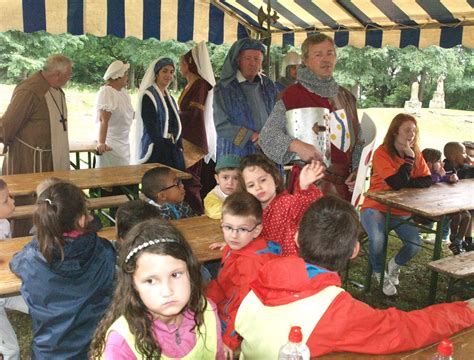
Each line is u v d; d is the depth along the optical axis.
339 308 1.45
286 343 1.39
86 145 6.19
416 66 16.09
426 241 5.02
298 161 2.71
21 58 13.71
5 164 4.76
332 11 5.13
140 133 5.12
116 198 4.64
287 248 2.15
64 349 2.01
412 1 4.45
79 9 4.59
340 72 16.20
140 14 4.93
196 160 5.26
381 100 17.97
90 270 2.00
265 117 3.95
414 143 4.30
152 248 1.27
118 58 15.84
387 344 1.48
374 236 3.92
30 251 1.99
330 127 2.70
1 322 2.43
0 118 4.35
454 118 14.86
